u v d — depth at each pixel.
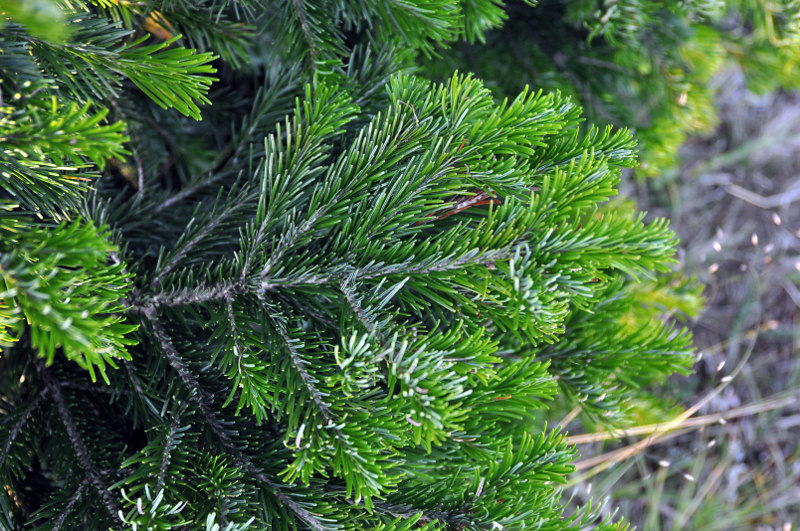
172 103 1.06
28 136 1.00
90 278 1.02
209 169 1.21
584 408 1.18
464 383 1.08
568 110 1.09
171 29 1.15
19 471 1.12
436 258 1.06
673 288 1.35
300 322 1.13
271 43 1.22
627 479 2.09
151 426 1.10
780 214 2.46
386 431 1.04
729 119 2.49
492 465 1.08
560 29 1.34
